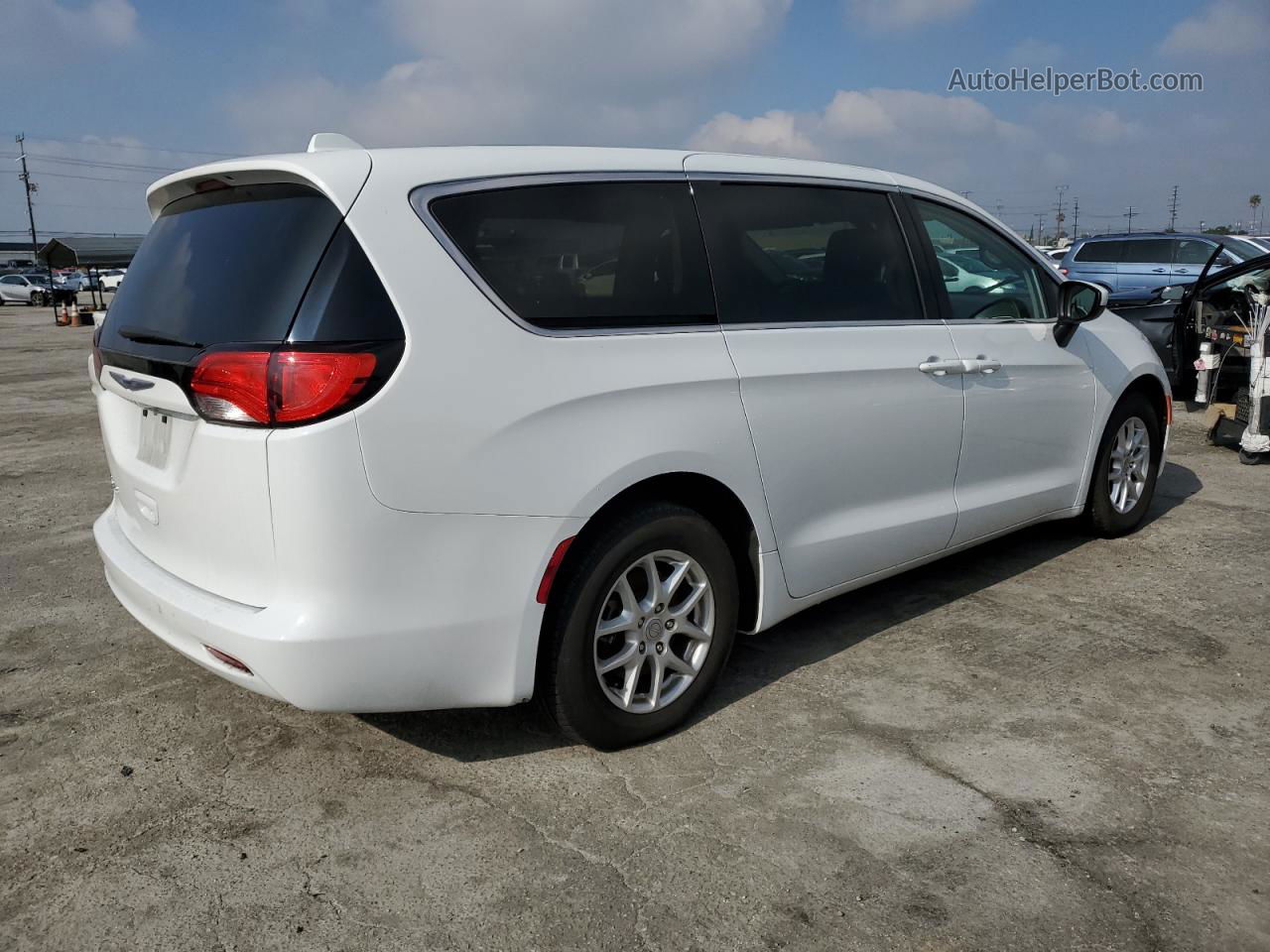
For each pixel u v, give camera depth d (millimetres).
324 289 2316
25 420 9656
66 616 4086
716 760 2855
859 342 3367
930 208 3867
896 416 3471
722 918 2176
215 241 2631
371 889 2297
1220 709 3121
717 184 3145
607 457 2648
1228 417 7074
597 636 2754
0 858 2428
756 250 3184
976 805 2596
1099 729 3000
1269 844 2416
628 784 2727
